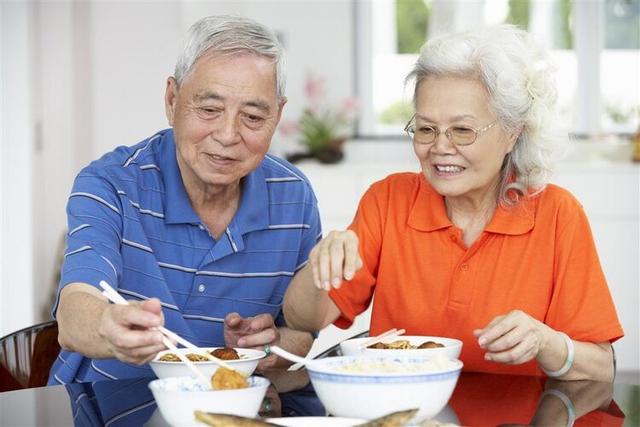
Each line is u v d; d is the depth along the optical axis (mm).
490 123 2012
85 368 2232
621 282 5434
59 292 1884
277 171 2436
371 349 1708
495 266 2160
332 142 5715
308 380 1867
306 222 2438
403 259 2242
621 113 5965
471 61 1987
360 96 6008
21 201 5348
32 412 1623
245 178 2334
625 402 1703
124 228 2207
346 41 5957
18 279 5328
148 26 5992
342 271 1770
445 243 2199
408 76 2080
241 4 5926
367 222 2297
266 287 2369
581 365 1915
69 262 1951
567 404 1683
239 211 2307
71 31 5953
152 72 6020
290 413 1572
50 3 5906
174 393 1351
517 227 2154
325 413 1568
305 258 2449
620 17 5930
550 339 1847
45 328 2230
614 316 2092
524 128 2100
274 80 2100
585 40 5949
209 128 2078
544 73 2096
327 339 5102
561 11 5926
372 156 6043
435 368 1449
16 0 5285
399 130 6031
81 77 6035
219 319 2322
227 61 2045
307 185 2484
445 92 1992
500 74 1984
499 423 1525
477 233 2215
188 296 2299
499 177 2182
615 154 5918
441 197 2238
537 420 1553
